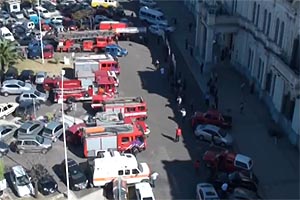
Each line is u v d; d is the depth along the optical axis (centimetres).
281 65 5350
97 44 7531
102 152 4772
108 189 4488
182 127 5569
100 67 6444
